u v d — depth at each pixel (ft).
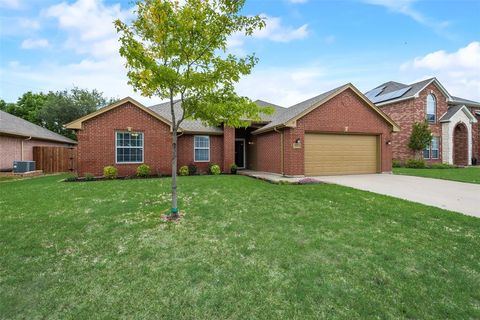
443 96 73.26
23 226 15.99
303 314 8.43
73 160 57.93
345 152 45.73
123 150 42.70
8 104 109.40
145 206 20.93
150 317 8.25
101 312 8.46
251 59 18.35
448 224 17.22
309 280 10.36
